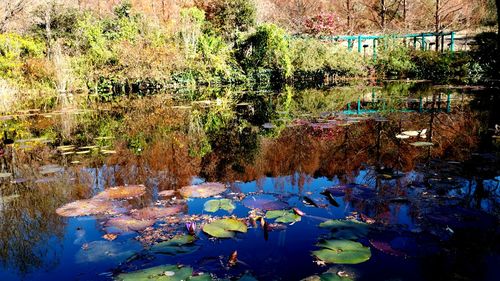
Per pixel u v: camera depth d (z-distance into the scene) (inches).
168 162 135.1
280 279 58.6
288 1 794.8
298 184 104.8
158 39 449.7
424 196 90.5
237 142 165.5
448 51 447.5
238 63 475.8
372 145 147.2
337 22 656.4
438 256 64.0
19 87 403.5
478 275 58.2
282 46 446.6
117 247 71.1
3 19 552.4
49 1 552.1
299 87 407.2
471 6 673.0
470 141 145.9
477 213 79.9
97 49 435.2
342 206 87.0
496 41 385.7
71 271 63.6
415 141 150.5
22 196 104.0
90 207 91.7
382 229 74.0
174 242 71.5
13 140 184.2
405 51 470.0
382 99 285.3
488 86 337.4
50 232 79.4
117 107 298.7
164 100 337.7
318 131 179.9
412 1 735.7
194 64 453.7
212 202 91.3
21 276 62.9
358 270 60.6
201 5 650.8
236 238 72.8
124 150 156.6
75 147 163.9
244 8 559.5
